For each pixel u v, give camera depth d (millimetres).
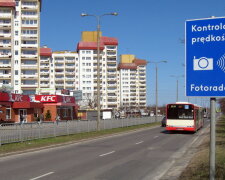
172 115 30469
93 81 126938
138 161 12867
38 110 59750
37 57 91000
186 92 5000
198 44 4961
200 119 38125
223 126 36406
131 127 41219
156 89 59188
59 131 24453
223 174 8031
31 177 9508
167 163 12312
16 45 90312
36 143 19156
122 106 134000
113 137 26516
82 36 131625
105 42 129750
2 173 10195
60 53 125438
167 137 26359
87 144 20375
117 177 9531
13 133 18703
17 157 14219
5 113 51156
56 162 12609
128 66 156000
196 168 9703
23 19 90938
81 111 81375
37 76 90875
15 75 90062
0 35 87500
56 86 123688
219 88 4809
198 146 18234
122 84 156375
